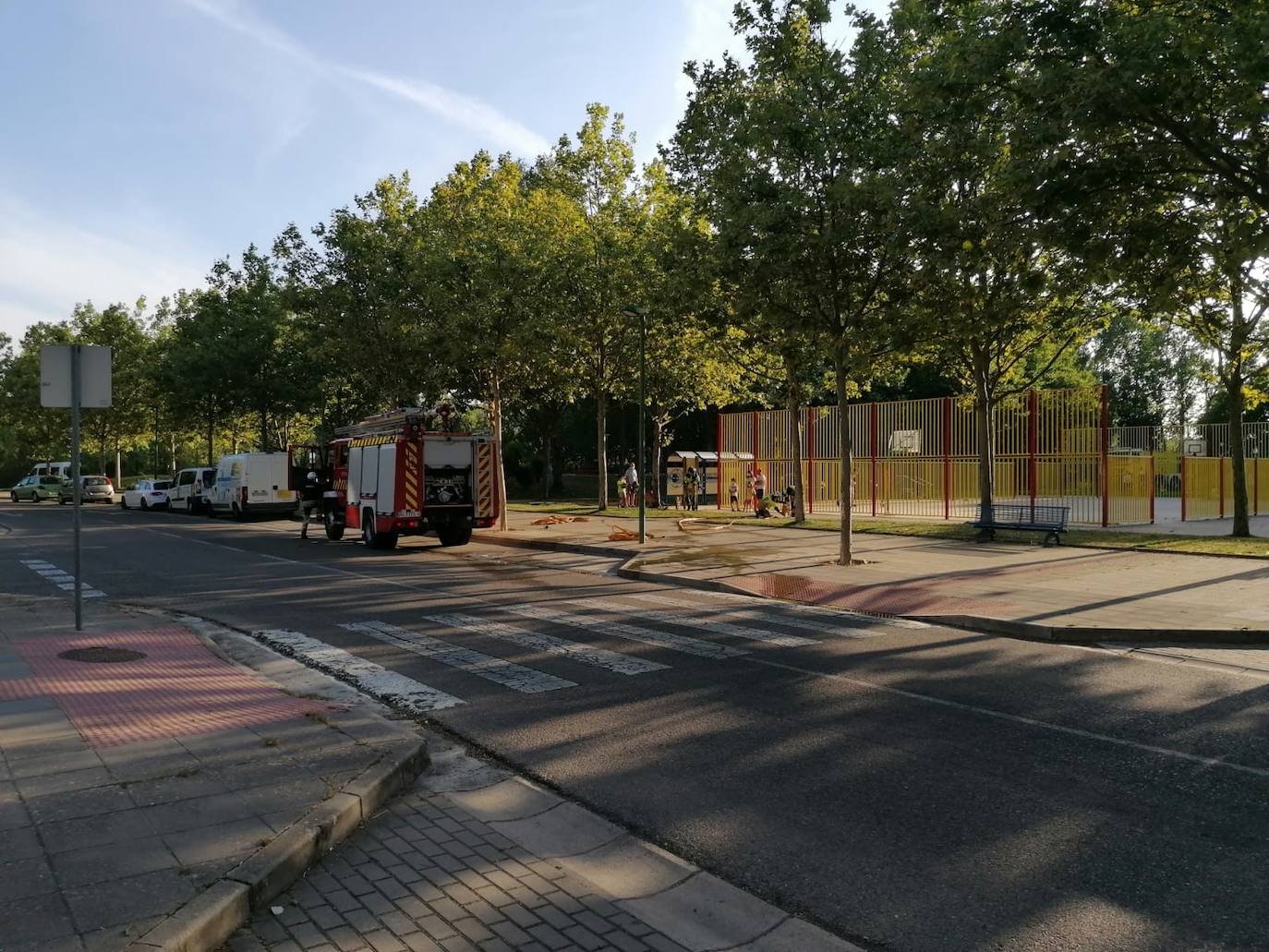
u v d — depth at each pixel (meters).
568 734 6.60
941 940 3.68
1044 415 25.75
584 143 30.94
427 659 9.16
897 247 13.50
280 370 42.41
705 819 4.99
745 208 14.85
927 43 15.01
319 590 14.49
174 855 4.05
